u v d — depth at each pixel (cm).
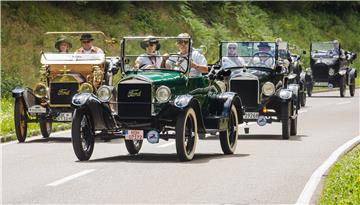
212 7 8669
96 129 2644
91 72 3450
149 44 2756
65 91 3394
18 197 1897
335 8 11231
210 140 3331
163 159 2644
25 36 6219
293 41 9644
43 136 3419
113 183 2108
